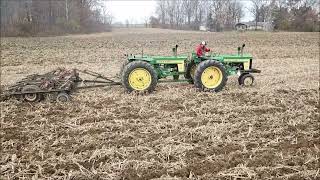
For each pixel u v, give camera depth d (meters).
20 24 47.88
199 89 10.28
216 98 9.62
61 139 6.65
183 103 9.01
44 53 22.11
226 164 5.69
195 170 5.54
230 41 31.62
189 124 7.49
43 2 61.62
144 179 5.31
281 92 10.52
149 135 6.86
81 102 9.18
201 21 102.31
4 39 35.88
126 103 9.08
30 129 7.22
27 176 5.38
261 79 12.55
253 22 83.38
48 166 5.61
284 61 17.89
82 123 7.62
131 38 36.81
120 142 6.52
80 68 15.69
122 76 9.88
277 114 8.23
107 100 9.38
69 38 37.62
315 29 56.75
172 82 11.39
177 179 5.25
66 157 5.91
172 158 5.93
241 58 11.02
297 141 6.65
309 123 7.66
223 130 7.12
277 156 6.00
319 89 10.97
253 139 6.70
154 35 43.28
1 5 60.84
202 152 6.09
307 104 9.23
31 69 15.39
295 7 70.00
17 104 8.95
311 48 24.83
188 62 10.77
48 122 7.63
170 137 6.69
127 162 5.71
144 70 9.91
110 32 58.41
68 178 5.30
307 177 5.37
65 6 62.53
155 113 8.26
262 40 32.12
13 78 13.02
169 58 10.38
